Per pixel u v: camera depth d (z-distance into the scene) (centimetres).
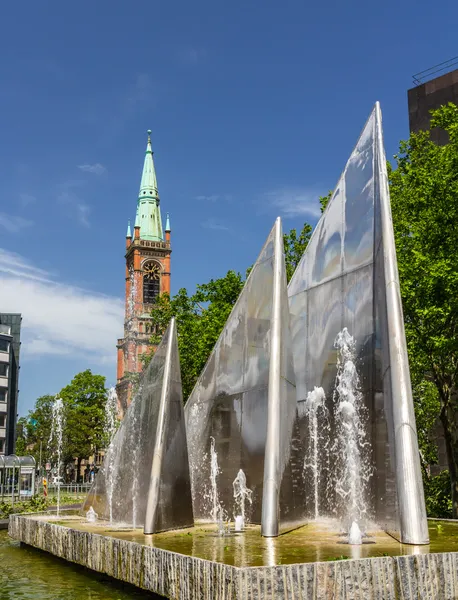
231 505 1459
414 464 1015
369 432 1252
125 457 1598
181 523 1338
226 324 1634
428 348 2158
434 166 2469
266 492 1160
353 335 1360
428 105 4209
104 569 1131
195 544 1041
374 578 780
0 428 6819
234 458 1479
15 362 7575
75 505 3052
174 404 1428
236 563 804
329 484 1345
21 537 1622
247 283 1583
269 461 1188
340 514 1297
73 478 8950
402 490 1005
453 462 2212
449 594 825
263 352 1466
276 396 1243
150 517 1266
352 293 1389
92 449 8194
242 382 1515
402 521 991
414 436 1038
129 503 1521
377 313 1288
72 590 1073
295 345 1538
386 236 1244
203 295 3847
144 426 1516
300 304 1555
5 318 7769
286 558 845
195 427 1636
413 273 2156
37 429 8300
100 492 1711
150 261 12556
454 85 4091
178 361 1497
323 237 1536
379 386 1248
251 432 1442
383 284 1223
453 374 2392
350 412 1320
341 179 1520
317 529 1227
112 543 1109
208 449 1573
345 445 1319
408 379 1086
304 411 1458
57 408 8081
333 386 1391
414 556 814
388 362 1137
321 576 759
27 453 8869
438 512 2445
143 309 12188
